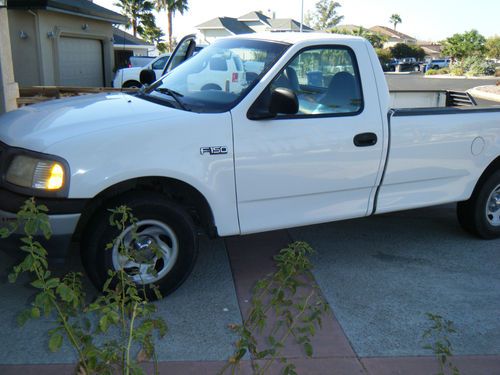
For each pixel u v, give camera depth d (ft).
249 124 13.01
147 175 11.95
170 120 12.34
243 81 13.79
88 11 61.26
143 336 6.98
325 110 14.08
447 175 16.19
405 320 12.59
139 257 8.96
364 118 14.42
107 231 12.02
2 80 26.68
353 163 14.42
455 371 9.43
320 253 16.49
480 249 17.28
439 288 14.33
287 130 13.42
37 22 56.03
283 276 8.12
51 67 59.11
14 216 11.36
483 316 12.91
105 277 12.21
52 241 11.47
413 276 15.05
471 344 11.68
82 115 12.71
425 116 15.39
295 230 18.40
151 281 12.68
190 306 12.92
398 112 15.06
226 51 15.37
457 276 15.14
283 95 12.57
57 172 11.26
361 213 15.19
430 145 15.49
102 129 11.82
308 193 14.11
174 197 13.57
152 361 10.61
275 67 13.46
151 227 12.56
